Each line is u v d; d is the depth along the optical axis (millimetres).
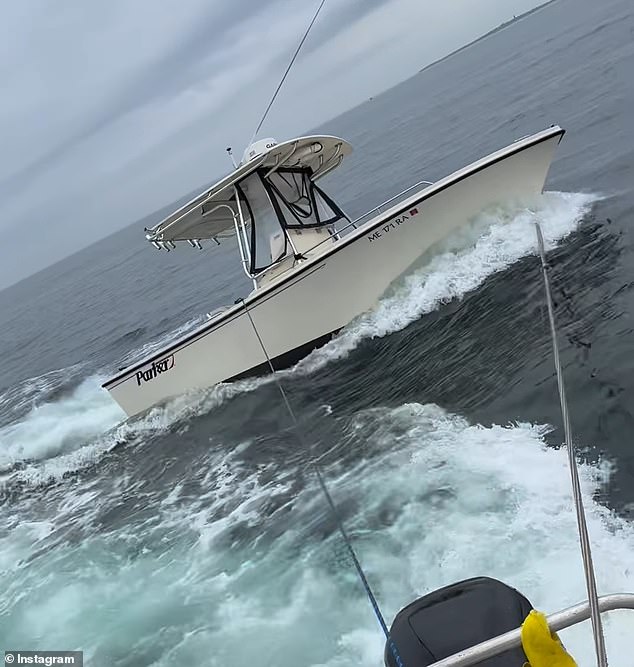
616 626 2846
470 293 7871
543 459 4375
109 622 4234
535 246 8266
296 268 7969
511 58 46000
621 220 8297
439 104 41375
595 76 20547
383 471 4961
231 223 9828
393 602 3537
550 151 7973
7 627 4547
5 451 9664
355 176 26594
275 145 8523
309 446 6141
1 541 6387
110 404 11070
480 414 5398
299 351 8461
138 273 40969
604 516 3584
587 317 6297
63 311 36906
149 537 5406
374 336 8195
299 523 4711
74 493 7449
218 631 3803
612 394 4867
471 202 8164
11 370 22172
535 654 1587
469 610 2291
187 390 8750
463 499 4203
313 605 3760
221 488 6000
